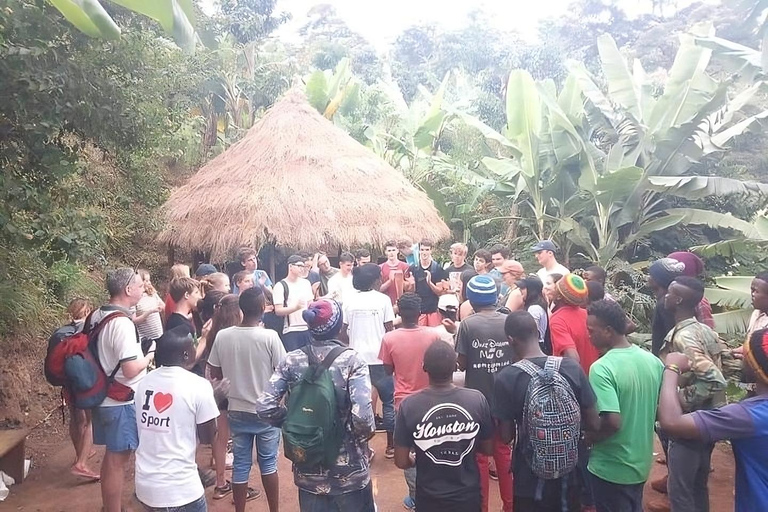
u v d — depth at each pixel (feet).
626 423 9.35
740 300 24.29
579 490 9.53
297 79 54.65
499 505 14.48
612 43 36.06
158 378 9.92
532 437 9.03
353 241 29.76
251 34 59.26
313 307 9.73
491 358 12.14
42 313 23.68
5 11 12.68
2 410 19.49
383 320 16.93
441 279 23.24
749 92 35.73
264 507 14.69
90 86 15.15
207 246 29.60
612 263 35.94
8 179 13.89
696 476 10.69
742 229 31.68
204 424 9.98
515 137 38.01
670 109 34.04
